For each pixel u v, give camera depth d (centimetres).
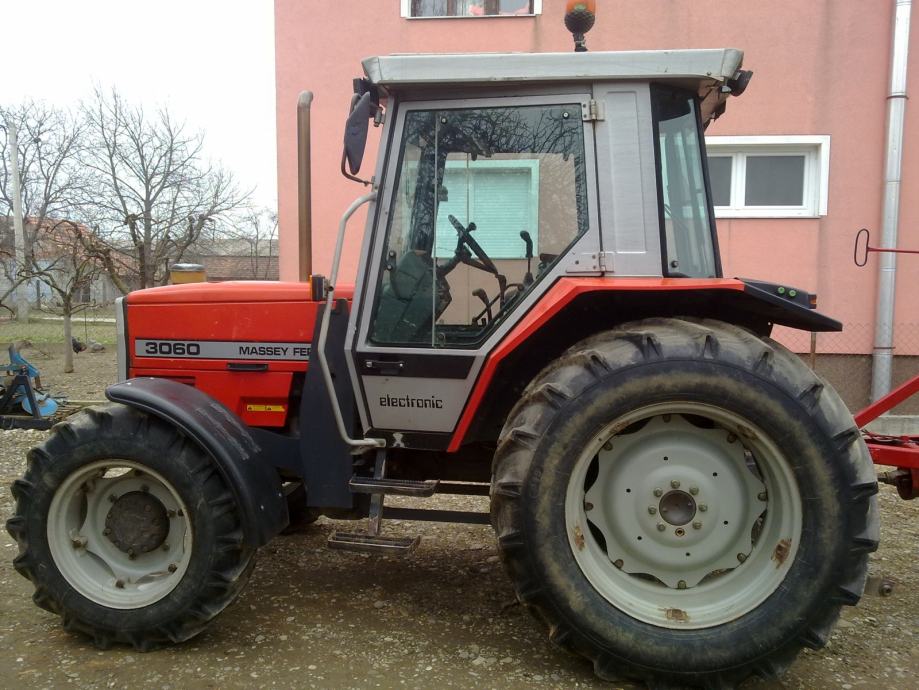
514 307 262
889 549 377
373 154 684
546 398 233
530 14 706
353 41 713
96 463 262
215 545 256
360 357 273
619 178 254
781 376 226
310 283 263
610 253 254
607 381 228
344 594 317
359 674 246
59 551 266
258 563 353
